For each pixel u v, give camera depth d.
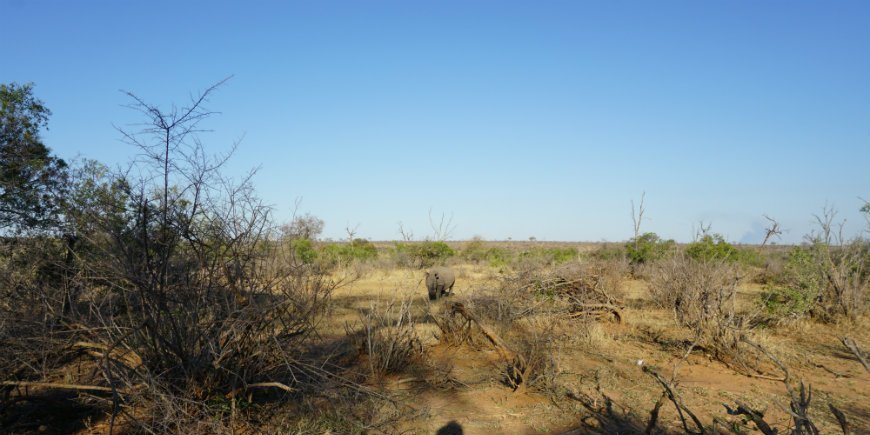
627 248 22.95
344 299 13.90
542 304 10.48
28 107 8.45
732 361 8.65
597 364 8.52
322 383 5.68
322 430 5.54
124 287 5.38
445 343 9.39
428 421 6.06
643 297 15.52
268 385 5.56
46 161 7.57
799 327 11.57
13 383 5.01
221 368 5.34
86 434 5.31
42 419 5.61
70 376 5.62
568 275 11.70
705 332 9.37
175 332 5.20
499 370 7.97
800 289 12.18
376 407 6.07
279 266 5.89
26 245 6.00
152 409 4.93
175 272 5.39
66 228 5.56
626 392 7.18
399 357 7.87
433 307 10.61
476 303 9.83
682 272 12.38
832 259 13.12
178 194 5.35
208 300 5.48
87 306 5.84
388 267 24.11
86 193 5.39
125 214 5.29
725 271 12.09
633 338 10.43
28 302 5.37
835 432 6.00
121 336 5.19
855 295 12.20
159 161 5.16
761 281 18.91
